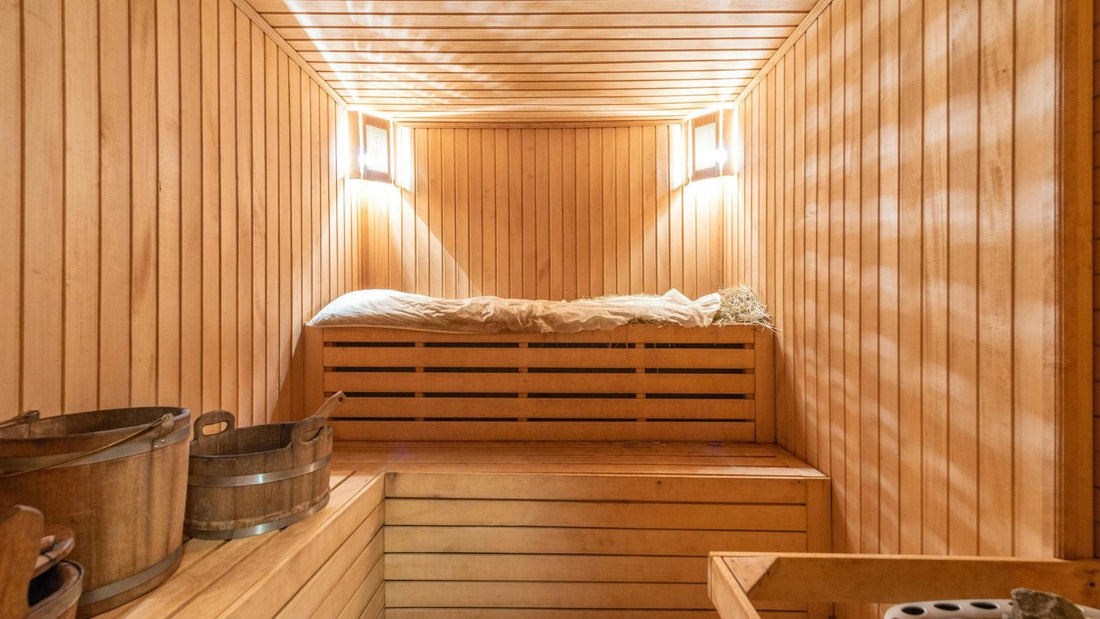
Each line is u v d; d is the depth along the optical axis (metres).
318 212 2.99
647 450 2.61
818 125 2.31
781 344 2.69
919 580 1.17
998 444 1.37
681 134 3.70
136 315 1.66
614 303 2.97
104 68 1.54
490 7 2.28
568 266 3.74
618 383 2.77
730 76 2.98
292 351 2.69
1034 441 1.27
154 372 1.73
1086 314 1.21
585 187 3.73
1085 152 1.20
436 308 2.80
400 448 2.63
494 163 3.73
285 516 1.65
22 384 1.31
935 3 1.58
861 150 1.98
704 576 2.20
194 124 1.93
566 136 3.73
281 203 2.58
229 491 1.56
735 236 3.37
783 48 2.62
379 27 2.44
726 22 2.41
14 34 1.29
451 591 2.23
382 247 3.69
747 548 2.20
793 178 2.55
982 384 1.42
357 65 2.82
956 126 1.50
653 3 2.26
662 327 2.79
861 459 1.99
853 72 2.03
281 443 1.90
